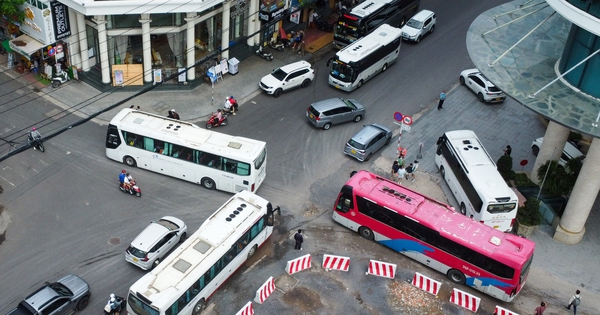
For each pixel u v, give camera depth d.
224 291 35.25
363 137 45.69
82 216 38.94
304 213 41.31
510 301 36.28
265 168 42.88
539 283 37.75
